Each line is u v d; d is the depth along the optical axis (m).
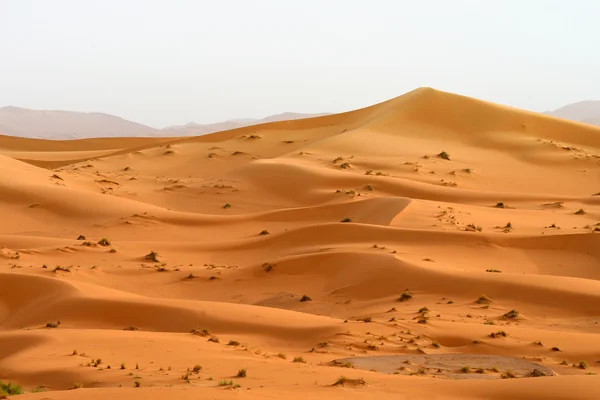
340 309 56.09
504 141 163.38
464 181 137.25
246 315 46.78
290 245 79.38
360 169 139.12
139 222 96.50
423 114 177.50
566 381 22.00
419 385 23.41
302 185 125.94
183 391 20.14
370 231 79.00
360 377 25.88
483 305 53.78
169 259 76.00
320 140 165.88
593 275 68.69
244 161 159.50
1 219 97.38
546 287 55.75
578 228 92.12
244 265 73.94
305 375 26.55
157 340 36.12
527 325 48.59
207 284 65.38
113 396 19.34
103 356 31.70
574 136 170.88
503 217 97.88
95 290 55.66
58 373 28.14
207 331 41.72
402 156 149.38
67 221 98.25
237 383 24.11
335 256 67.44
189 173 151.12
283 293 62.16
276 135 180.75
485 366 34.34
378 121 174.50
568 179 143.00
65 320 49.22
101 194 107.88
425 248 73.75
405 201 96.69
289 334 43.00
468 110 178.62
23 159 173.12
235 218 99.75
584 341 41.47
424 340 40.94
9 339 36.81
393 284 59.91
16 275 57.88
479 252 73.12
